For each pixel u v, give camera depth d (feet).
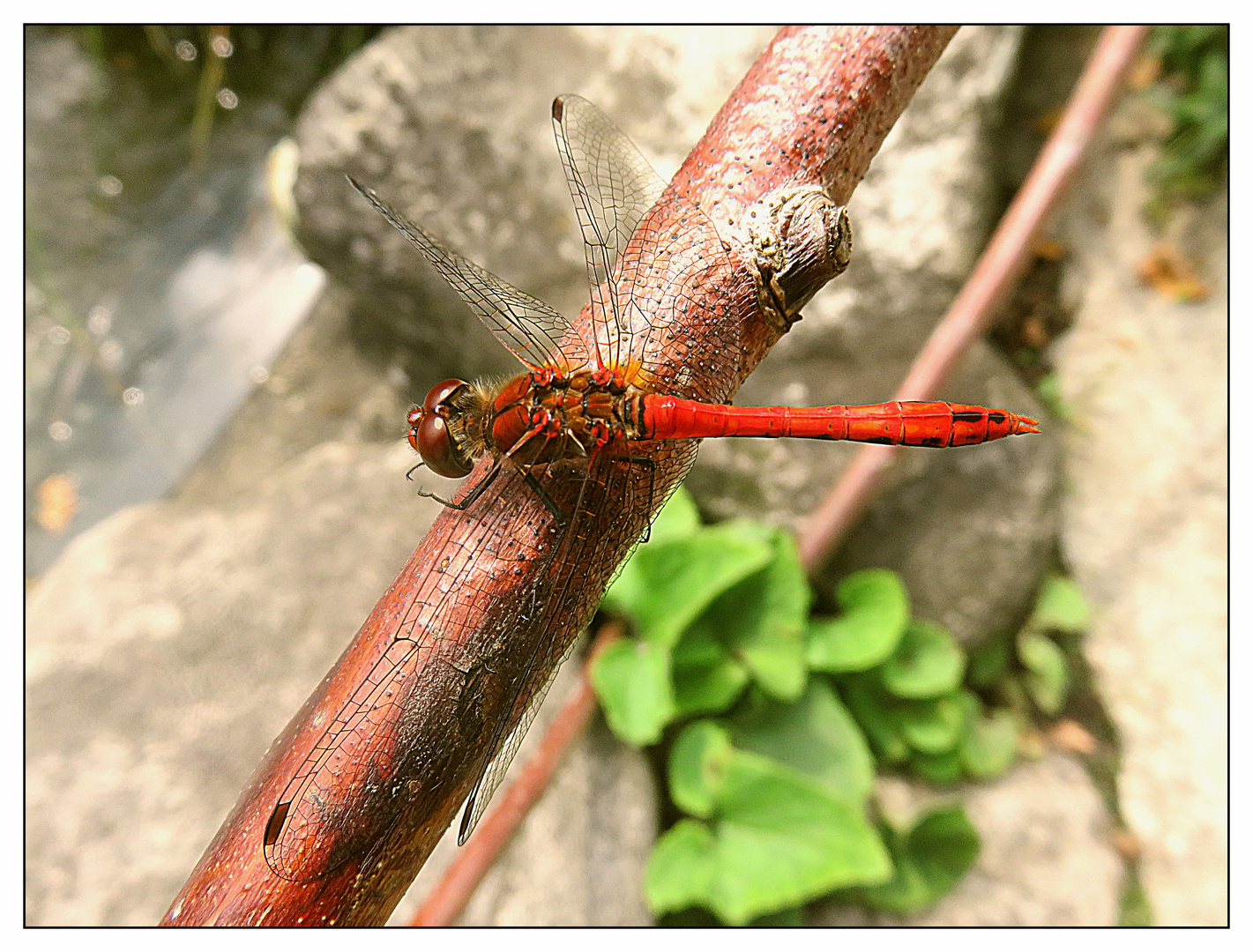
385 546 0.58
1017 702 0.62
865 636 0.53
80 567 0.57
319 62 0.86
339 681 0.17
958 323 0.51
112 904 0.44
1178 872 0.55
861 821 0.48
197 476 0.72
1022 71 0.67
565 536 0.18
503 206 0.59
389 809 0.16
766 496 0.58
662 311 0.18
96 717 0.50
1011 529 0.59
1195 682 0.57
